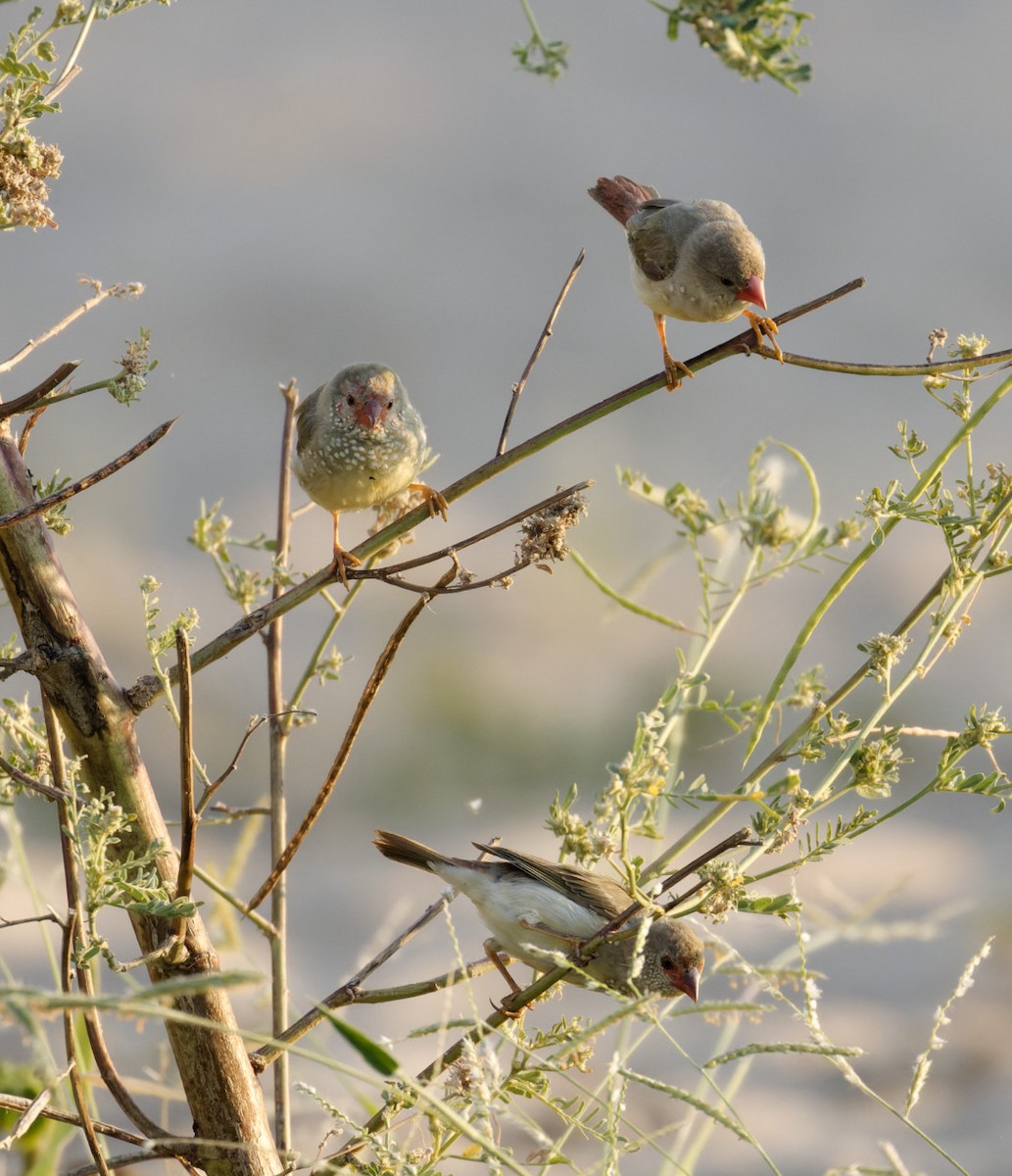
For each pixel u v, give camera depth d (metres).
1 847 11.48
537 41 4.35
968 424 4.55
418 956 10.82
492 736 15.54
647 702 16.00
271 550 5.39
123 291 4.23
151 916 4.06
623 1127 8.06
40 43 4.05
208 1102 4.06
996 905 11.37
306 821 4.35
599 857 4.26
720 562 5.80
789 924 4.36
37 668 4.09
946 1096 9.37
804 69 3.77
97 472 3.77
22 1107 3.83
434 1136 4.03
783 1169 8.34
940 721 15.88
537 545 4.20
